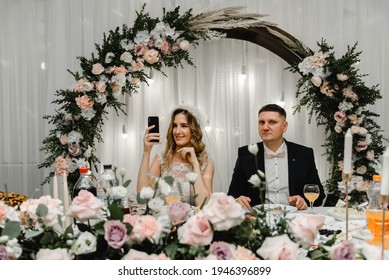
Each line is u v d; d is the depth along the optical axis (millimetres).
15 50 3447
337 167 3111
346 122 3029
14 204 2359
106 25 3291
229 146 3426
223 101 3418
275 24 3180
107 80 2980
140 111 3410
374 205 1672
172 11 3205
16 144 3482
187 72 3398
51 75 3291
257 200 2826
